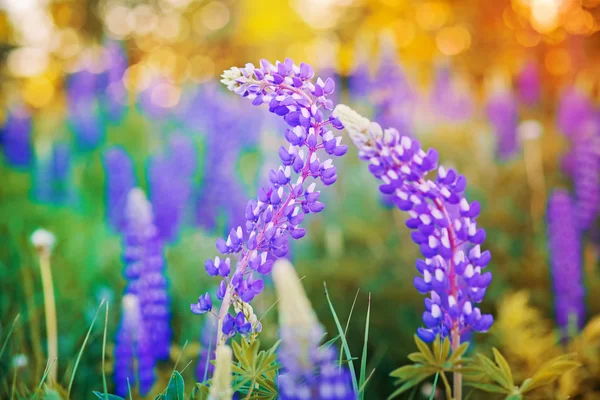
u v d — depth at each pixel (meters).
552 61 6.82
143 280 1.32
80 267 1.63
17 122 3.25
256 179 2.09
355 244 2.10
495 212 2.25
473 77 7.36
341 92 3.68
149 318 1.31
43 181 2.51
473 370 0.89
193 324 1.47
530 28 7.29
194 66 10.66
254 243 0.92
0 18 7.62
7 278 1.46
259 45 9.95
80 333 1.37
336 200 2.28
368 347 1.61
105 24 10.43
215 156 2.31
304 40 9.81
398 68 2.66
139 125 3.44
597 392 1.33
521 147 2.86
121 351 1.23
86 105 3.65
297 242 1.97
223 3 11.00
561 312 1.57
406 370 0.90
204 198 2.23
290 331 0.73
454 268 0.91
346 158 2.74
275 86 0.93
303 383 0.81
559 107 3.49
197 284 1.67
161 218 1.92
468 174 2.60
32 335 1.27
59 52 8.98
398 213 2.05
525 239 2.10
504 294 1.72
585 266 1.82
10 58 7.65
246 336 0.92
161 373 1.34
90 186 2.70
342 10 9.24
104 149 3.04
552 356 1.36
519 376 1.31
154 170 1.99
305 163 0.93
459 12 7.96
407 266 1.87
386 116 2.51
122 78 3.90
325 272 1.80
